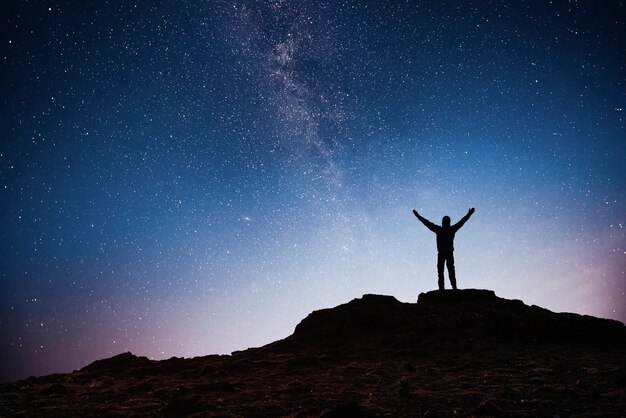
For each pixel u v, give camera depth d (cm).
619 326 1317
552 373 918
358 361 1084
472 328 1344
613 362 1005
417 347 1195
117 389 885
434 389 820
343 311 1444
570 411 690
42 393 865
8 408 759
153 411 730
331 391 817
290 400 774
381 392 807
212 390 842
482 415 680
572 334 1278
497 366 994
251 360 1155
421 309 1457
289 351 1286
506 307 1477
